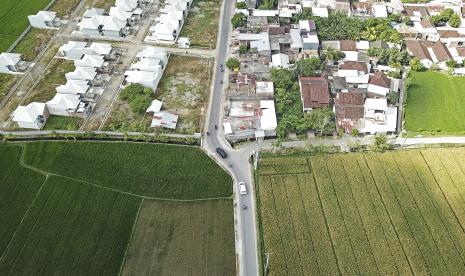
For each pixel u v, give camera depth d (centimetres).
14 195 10656
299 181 11194
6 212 10275
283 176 11325
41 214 10262
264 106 13075
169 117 12825
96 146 12088
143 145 12156
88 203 10556
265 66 14938
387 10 17712
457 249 9738
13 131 12419
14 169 11306
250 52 15450
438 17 17275
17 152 11812
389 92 13562
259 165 11600
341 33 16050
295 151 12038
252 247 9719
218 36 16612
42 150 11900
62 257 9431
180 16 16850
